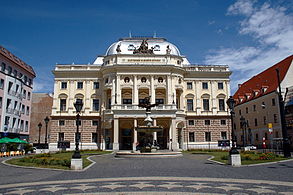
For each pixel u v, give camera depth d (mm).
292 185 12016
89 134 54344
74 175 16141
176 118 51938
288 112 51000
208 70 58469
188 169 18500
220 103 57719
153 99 52719
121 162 24578
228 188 11469
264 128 58656
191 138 55344
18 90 57750
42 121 74750
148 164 22391
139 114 48781
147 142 33688
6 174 17062
